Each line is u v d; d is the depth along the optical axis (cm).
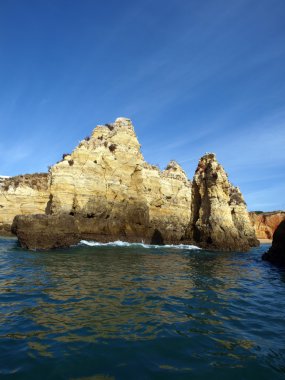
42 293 1114
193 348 690
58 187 3700
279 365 620
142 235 4162
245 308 1031
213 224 3797
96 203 3859
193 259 2516
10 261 1908
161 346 695
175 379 557
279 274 1880
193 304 1051
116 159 4200
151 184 4462
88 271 1623
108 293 1144
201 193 4069
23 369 579
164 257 2545
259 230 7538
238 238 3831
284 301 1152
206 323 860
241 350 686
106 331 772
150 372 580
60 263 1883
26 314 882
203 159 4231
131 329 791
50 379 548
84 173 3853
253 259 2734
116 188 4097
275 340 748
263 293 1288
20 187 5041
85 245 3300
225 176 4019
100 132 4459
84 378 553
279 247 2494
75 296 1084
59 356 632
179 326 827
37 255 2255
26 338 718
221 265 2208
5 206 4944
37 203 5025
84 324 815
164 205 4569
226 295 1210
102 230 3862
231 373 584
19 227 2736
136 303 1027
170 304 1033
